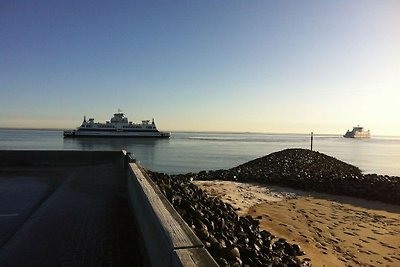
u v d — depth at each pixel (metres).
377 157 76.88
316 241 11.50
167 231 3.47
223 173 27.41
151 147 89.31
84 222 7.12
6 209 8.27
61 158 16.73
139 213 6.20
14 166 16.09
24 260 5.16
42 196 9.85
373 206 18.64
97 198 9.49
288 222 13.66
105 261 5.15
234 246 7.82
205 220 8.74
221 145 120.00
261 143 149.50
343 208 17.62
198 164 50.12
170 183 13.19
